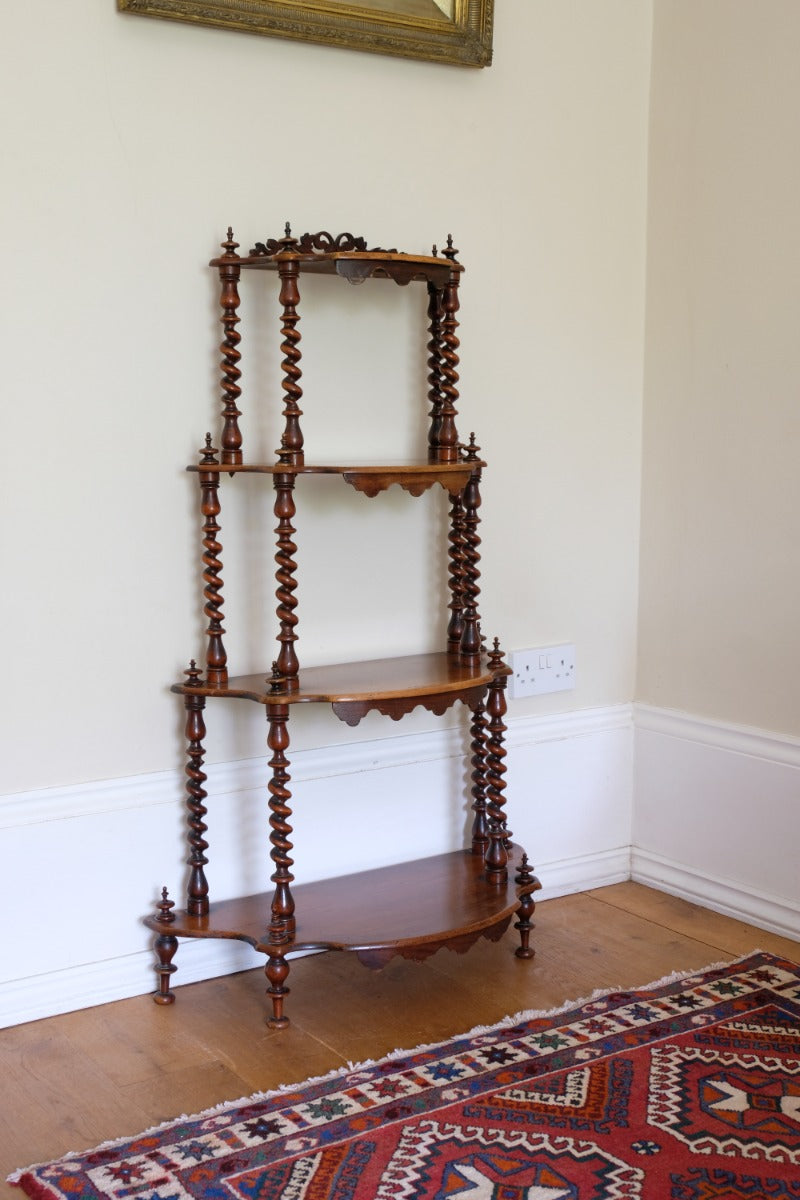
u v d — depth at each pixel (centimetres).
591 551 305
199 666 254
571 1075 214
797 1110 203
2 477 228
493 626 292
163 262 240
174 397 245
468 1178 186
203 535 251
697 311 292
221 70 242
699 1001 243
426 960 268
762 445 279
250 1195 182
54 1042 232
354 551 270
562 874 307
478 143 277
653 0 298
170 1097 211
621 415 306
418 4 258
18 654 233
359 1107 205
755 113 274
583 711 308
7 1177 189
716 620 293
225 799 259
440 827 288
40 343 229
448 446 255
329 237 245
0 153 221
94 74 229
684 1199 180
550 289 291
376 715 276
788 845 277
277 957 234
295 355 231
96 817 244
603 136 295
